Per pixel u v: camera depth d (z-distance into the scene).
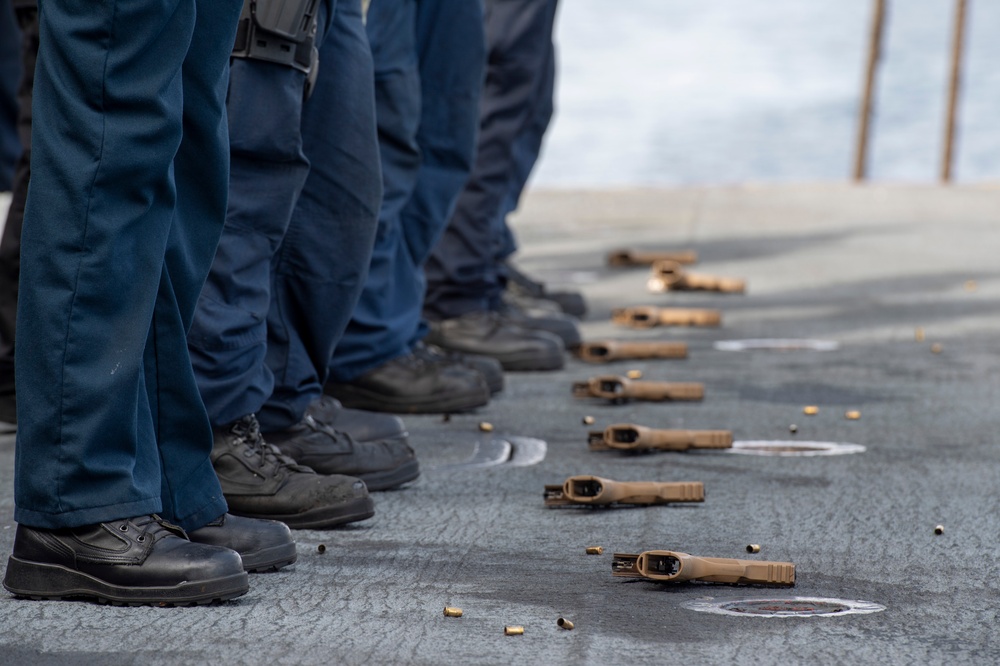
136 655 4.09
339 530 5.79
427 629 4.40
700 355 11.02
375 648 4.19
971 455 7.41
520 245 18.94
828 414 8.63
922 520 6.00
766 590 4.92
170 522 4.87
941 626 4.50
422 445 7.65
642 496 6.20
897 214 22.36
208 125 4.66
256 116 5.52
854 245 18.77
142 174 4.37
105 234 4.34
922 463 7.20
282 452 6.23
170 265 4.65
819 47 114.81
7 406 7.72
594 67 104.75
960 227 20.77
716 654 4.18
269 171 5.64
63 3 4.26
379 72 7.63
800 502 6.33
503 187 10.21
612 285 15.28
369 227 6.35
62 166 4.30
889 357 10.92
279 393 6.25
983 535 5.74
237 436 5.75
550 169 57.41
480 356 10.20
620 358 10.74
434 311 10.31
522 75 10.02
